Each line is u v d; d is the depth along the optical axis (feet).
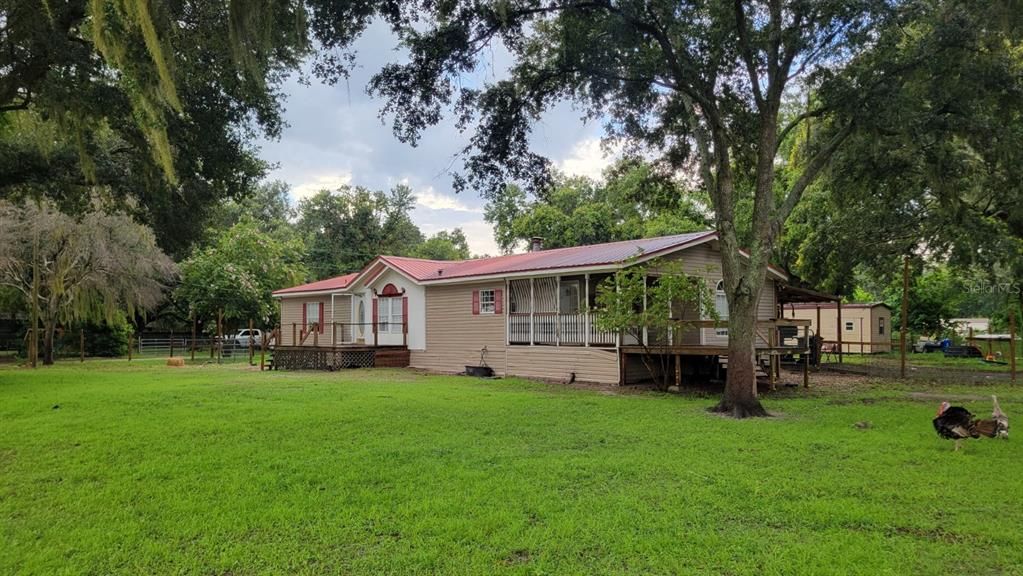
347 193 159.43
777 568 13.14
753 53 35.86
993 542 14.64
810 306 88.33
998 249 57.57
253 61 27.91
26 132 46.52
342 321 82.99
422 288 71.36
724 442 25.75
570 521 15.83
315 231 160.56
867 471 20.95
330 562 13.56
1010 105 35.91
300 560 13.67
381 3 31.83
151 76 30.63
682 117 41.19
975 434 24.02
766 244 34.94
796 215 77.41
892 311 114.93
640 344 48.11
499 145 38.17
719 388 48.06
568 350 54.44
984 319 132.05
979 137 36.81
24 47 36.47
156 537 15.07
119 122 40.45
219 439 26.35
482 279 61.52
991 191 55.16
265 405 36.76
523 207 142.31
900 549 14.20
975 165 49.06
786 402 39.52
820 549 14.15
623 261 47.26
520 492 18.38
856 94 33.63
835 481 19.62
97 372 65.41
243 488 18.98
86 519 16.37
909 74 34.30
